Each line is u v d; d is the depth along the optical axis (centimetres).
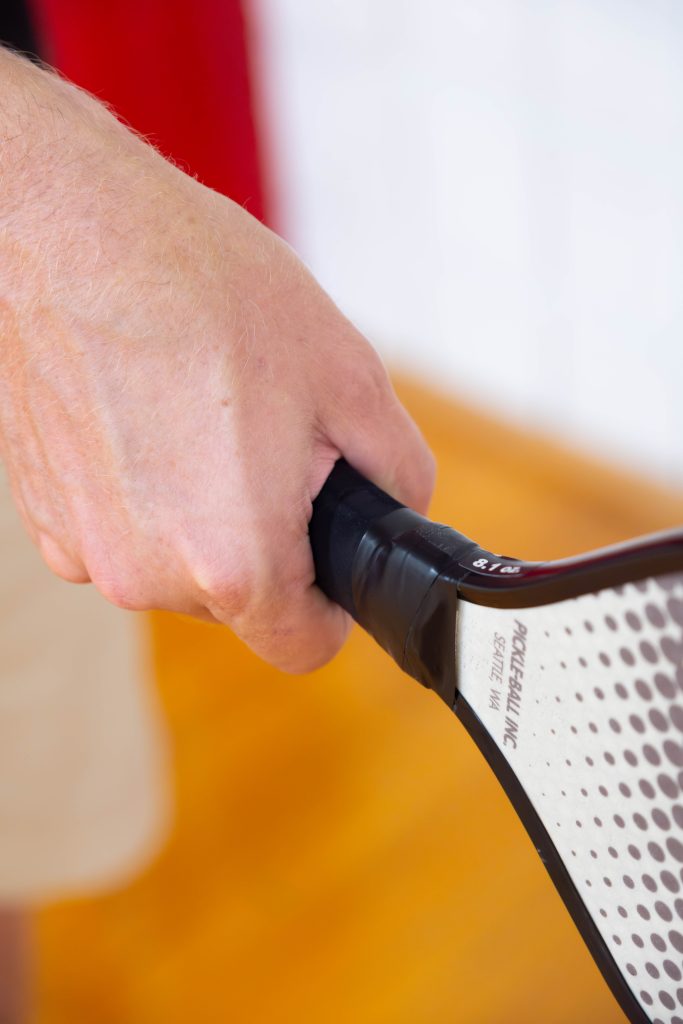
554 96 137
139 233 37
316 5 160
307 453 39
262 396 37
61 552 43
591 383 153
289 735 126
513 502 162
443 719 127
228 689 132
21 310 37
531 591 30
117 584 41
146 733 89
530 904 107
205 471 38
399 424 42
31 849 85
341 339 39
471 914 107
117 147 38
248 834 116
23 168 37
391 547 36
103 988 104
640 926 33
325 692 131
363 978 102
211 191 39
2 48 40
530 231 150
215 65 140
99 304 37
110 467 38
